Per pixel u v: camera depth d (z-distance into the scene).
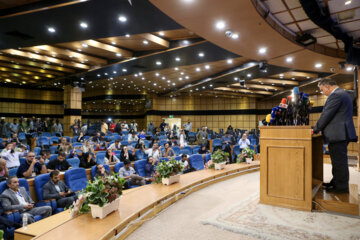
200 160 7.47
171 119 27.19
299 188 3.21
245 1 5.00
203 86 18.95
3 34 8.45
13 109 24.61
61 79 17.34
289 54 8.73
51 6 6.49
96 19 7.16
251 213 3.08
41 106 26.11
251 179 5.52
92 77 16.53
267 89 21.17
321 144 4.09
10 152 6.56
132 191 3.83
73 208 2.85
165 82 19.23
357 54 7.33
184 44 9.92
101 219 2.67
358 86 7.99
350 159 11.75
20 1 6.71
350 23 6.57
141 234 2.64
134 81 18.84
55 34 8.38
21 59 13.16
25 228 2.82
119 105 31.55
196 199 3.92
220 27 6.34
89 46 10.58
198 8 5.32
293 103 3.54
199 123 27.34
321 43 8.56
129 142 12.45
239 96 25.55
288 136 3.31
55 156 7.32
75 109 17.11
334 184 3.55
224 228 2.69
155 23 7.35
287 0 5.68
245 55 8.88
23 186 4.21
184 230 2.70
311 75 15.53
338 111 3.30
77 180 5.12
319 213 3.05
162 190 3.89
